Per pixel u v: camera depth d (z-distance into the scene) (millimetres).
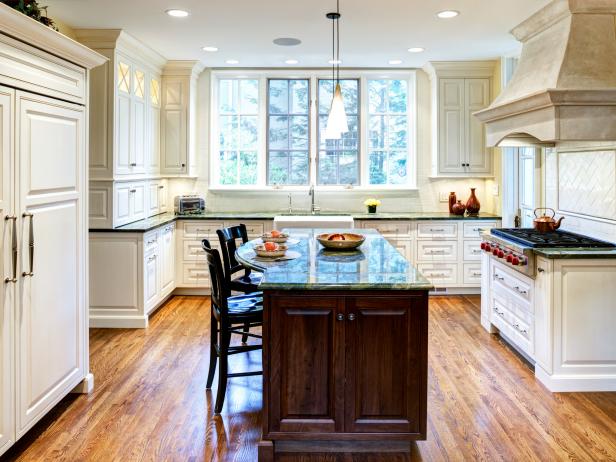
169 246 5426
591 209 3695
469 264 5703
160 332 4473
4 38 2275
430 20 4188
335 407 2432
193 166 5969
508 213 5465
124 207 4789
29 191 2512
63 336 2898
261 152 6230
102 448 2543
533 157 4988
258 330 4625
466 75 5789
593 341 3215
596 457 2461
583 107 3055
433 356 3871
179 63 5672
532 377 3463
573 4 3309
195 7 3852
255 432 2715
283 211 6207
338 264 2832
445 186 6188
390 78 6227
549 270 3205
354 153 6277
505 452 2510
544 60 3512
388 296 2400
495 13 3986
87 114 3137
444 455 2488
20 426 2461
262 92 6160
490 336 4359
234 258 3717
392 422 2441
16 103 2385
